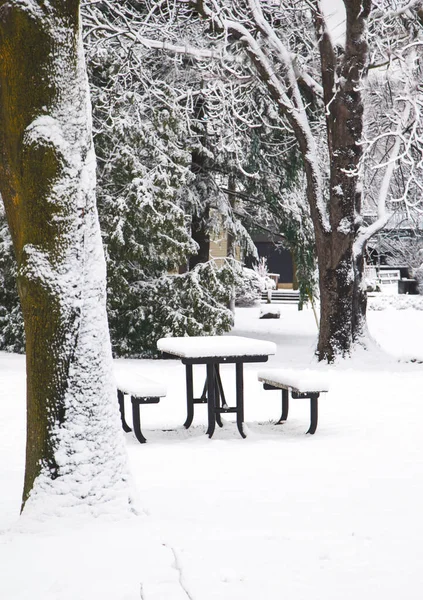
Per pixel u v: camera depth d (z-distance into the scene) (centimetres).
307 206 2558
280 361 2017
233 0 2036
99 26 1897
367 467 798
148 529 565
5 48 583
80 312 602
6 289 2323
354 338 1934
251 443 948
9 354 2219
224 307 2242
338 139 1873
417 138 1758
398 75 1978
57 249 596
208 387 999
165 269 2303
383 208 2002
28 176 589
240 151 2339
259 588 440
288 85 1939
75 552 512
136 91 2184
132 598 427
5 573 479
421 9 1894
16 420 1140
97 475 596
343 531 563
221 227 2517
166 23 2048
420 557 499
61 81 589
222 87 2077
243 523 588
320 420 1112
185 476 773
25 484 605
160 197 2148
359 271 1948
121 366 1886
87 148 604
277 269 5591
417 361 1895
